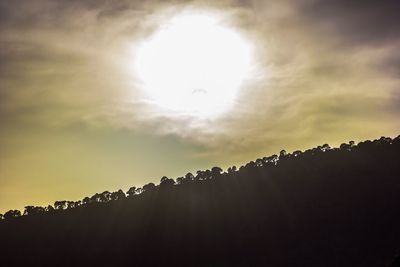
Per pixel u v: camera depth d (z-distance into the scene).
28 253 136.88
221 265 112.75
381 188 125.00
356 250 103.06
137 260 124.38
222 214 133.75
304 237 113.56
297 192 134.12
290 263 105.44
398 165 136.38
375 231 108.00
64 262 130.38
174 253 122.25
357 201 121.50
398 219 110.62
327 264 101.25
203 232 127.69
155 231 133.88
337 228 112.88
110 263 125.56
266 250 113.06
